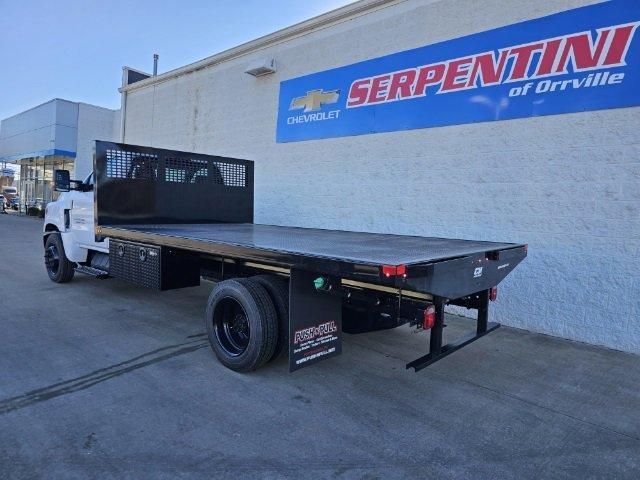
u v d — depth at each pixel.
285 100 8.79
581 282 5.37
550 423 3.34
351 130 7.66
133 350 4.60
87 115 23.59
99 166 5.71
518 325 5.86
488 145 6.05
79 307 6.23
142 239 5.11
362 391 3.81
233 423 3.21
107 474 2.59
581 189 5.33
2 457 2.73
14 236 15.10
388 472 2.69
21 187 31.80
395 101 7.05
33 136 24.59
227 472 2.64
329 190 8.03
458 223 6.37
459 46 6.30
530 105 5.66
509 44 5.82
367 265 2.91
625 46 4.97
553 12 5.46
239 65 9.80
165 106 12.03
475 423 3.31
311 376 4.09
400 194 7.02
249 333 3.97
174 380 3.90
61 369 4.08
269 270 4.36
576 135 5.34
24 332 5.08
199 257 5.15
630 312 5.06
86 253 7.14
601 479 2.69
